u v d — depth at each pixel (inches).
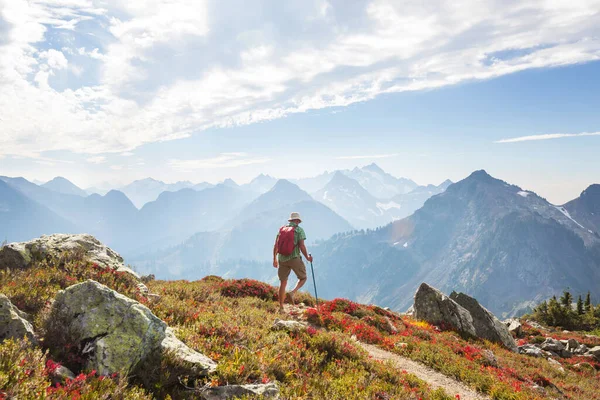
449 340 679.1
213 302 473.1
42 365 174.7
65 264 384.5
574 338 1128.8
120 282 383.6
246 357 252.5
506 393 425.7
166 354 222.5
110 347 204.1
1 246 396.8
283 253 514.6
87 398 167.2
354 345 390.0
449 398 335.0
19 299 261.1
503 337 866.1
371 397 271.7
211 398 203.6
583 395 574.6
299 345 335.0
